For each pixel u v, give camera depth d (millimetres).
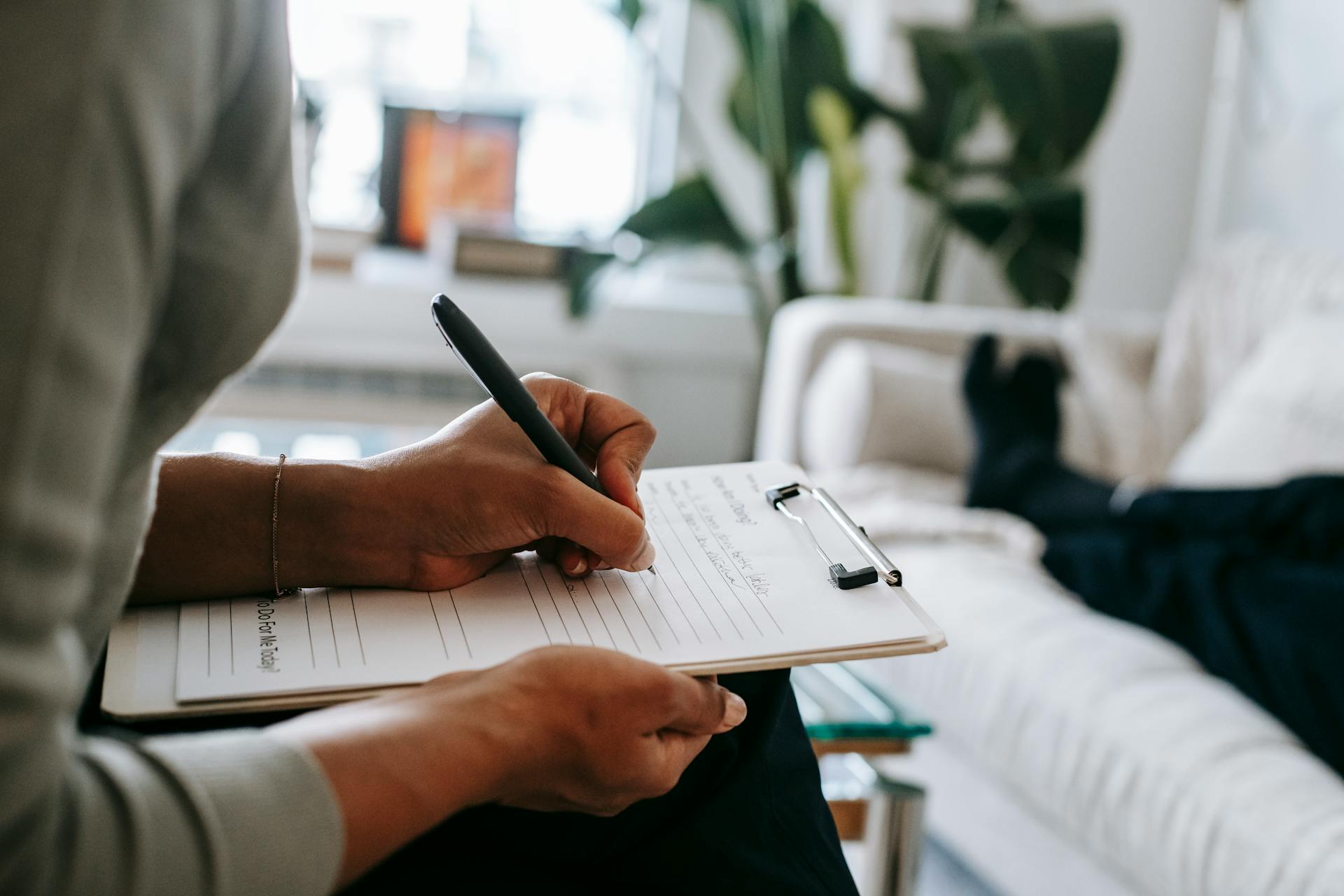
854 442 1883
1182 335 2047
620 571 607
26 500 280
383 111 2670
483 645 526
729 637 540
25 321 278
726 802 558
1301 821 1003
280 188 381
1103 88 2299
